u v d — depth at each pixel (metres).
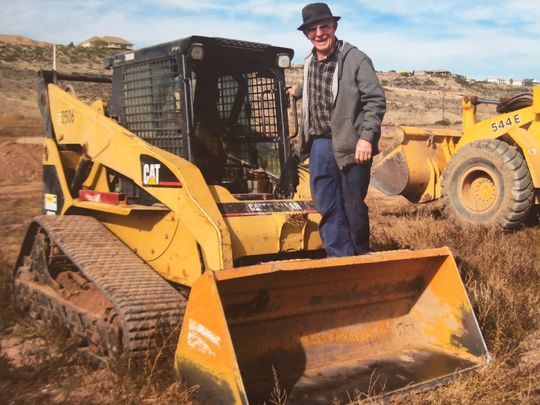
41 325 5.49
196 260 4.89
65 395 4.23
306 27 5.06
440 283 4.99
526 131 9.70
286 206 5.22
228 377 3.67
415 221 10.17
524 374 4.51
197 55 5.23
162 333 4.33
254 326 4.39
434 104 61.88
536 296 6.19
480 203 9.98
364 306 4.88
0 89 48.44
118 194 5.53
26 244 6.10
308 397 4.12
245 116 6.02
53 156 6.49
